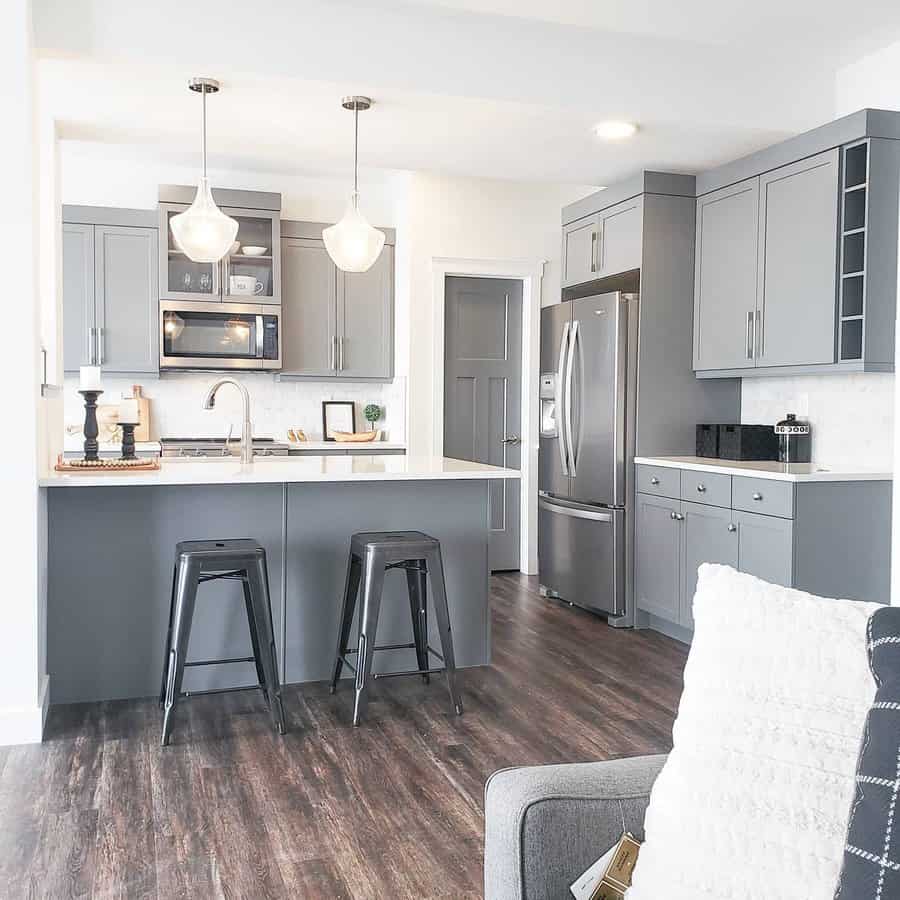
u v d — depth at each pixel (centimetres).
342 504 380
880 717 85
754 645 103
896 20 361
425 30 356
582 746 308
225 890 214
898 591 270
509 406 636
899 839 79
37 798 262
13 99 296
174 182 595
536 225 625
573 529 516
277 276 591
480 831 246
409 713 341
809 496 372
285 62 341
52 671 346
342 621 364
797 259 406
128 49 326
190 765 288
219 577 320
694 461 451
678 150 434
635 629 479
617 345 474
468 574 400
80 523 347
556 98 373
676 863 95
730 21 362
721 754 98
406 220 602
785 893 88
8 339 299
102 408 582
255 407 629
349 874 222
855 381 417
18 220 298
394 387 632
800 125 409
